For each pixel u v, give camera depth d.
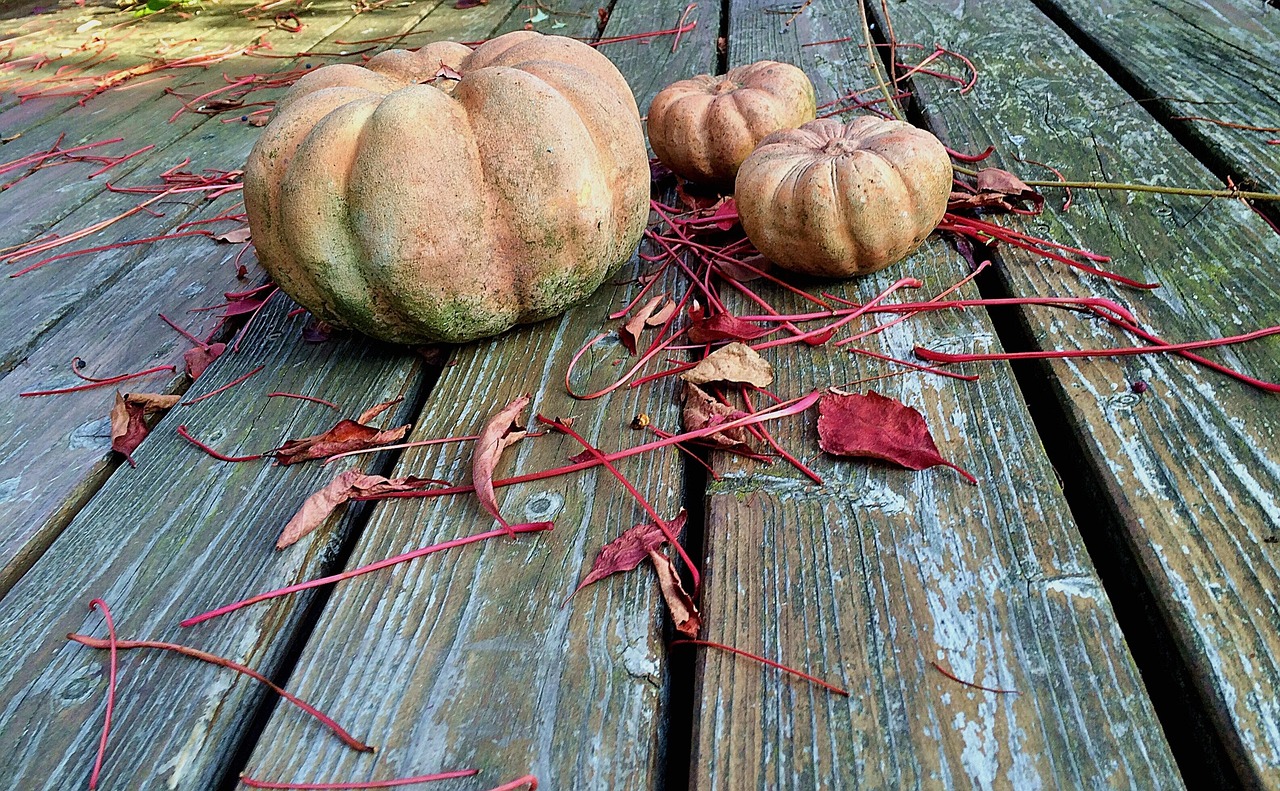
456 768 0.28
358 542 0.36
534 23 1.11
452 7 1.23
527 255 0.45
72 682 0.32
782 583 0.32
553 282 0.47
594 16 1.13
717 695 0.29
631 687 0.29
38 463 0.45
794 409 0.40
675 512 0.36
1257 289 0.46
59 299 0.60
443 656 0.31
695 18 1.04
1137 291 0.47
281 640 0.33
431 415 0.43
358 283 0.44
